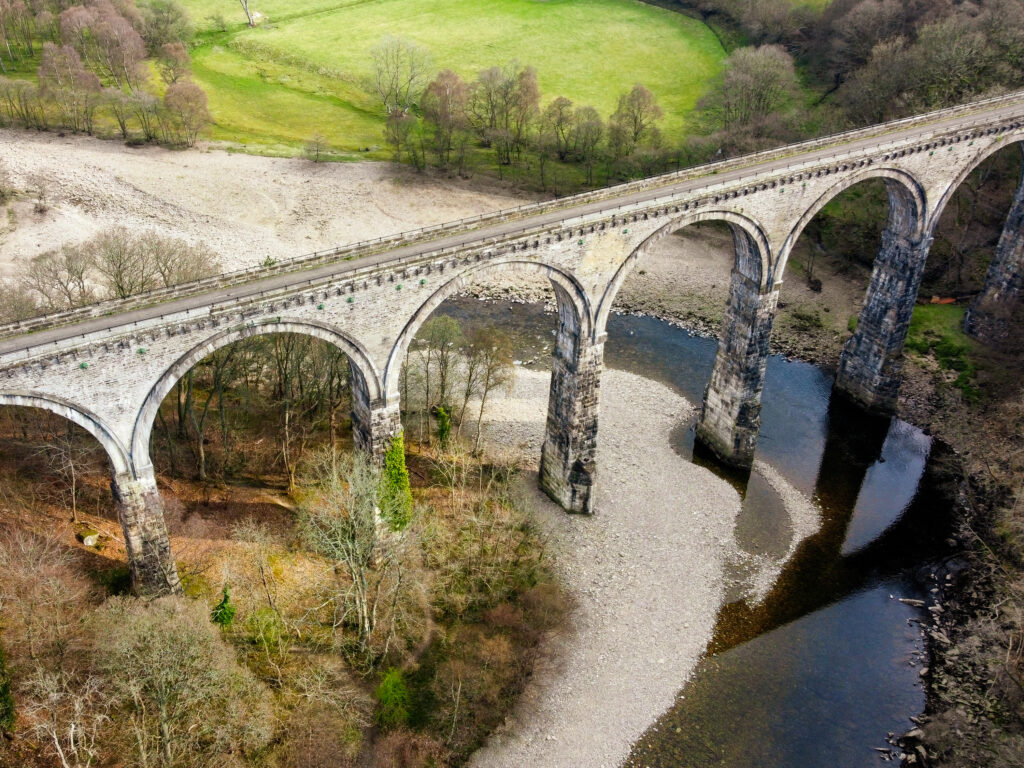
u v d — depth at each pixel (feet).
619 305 347.97
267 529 197.47
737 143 376.89
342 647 175.11
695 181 216.54
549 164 416.05
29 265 276.00
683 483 239.50
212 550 188.65
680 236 391.24
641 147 403.54
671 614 197.98
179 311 153.38
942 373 283.79
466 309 342.23
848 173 217.15
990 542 221.05
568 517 222.89
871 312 264.72
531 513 216.95
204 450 220.23
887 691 183.11
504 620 188.96
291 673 166.81
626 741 169.48
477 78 464.65
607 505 228.43
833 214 366.43
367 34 533.14
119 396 151.23
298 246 353.51
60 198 346.95
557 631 189.78
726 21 508.12
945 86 333.83
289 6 569.64
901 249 247.70
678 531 222.07
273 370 239.30
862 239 350.02
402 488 191.62
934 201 238.48
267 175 396.57
